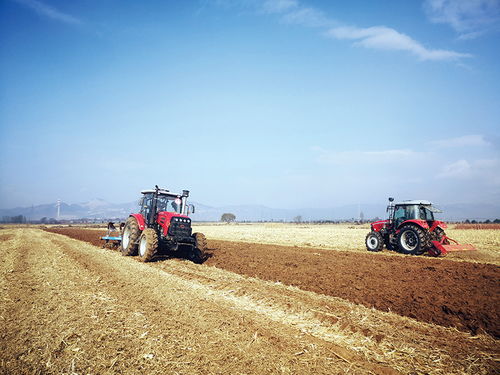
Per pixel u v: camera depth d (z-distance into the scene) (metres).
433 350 4.25
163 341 4.16
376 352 4.16
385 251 16.17
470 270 9.87
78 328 4.51
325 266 10.49
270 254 13.91
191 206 13.31
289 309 5.78
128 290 6.65
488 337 4.75
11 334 4.29
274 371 3.53
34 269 8.94
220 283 7.66
